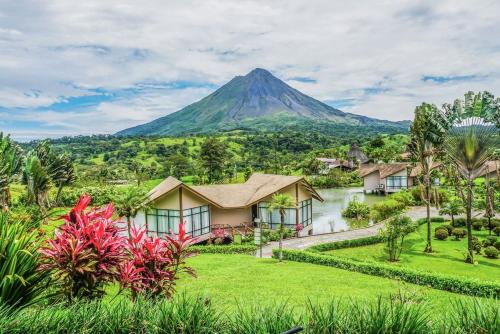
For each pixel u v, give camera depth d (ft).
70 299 21.38
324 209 207.31
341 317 15.64
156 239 26.55
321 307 16.35
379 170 261.24
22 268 19.90
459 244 118.11
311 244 118.42
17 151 160.35
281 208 95.86
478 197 182.70
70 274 21.33
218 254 108.17
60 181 172.04
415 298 22.08
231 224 137.49
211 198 132.87
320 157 439.22
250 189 143.84
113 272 22.47
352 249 113.29
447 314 16.52
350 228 155.84
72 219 23.97
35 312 16.85
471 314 15.81
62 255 21.57
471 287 64.80
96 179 285.64
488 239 112.57
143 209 110.83
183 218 116.57
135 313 16.79
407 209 187.62
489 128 86.89
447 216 163.02
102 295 22.58
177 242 26.91
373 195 261.03
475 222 138.10
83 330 15.83
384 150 394.52
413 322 15.06
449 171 113.80
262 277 73.05
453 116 89.61
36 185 145.79
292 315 16.16
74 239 21.71
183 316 16.40
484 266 92.58
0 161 126.31
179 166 357.61
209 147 319.27
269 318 15.62
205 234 126.52
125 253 24.20
